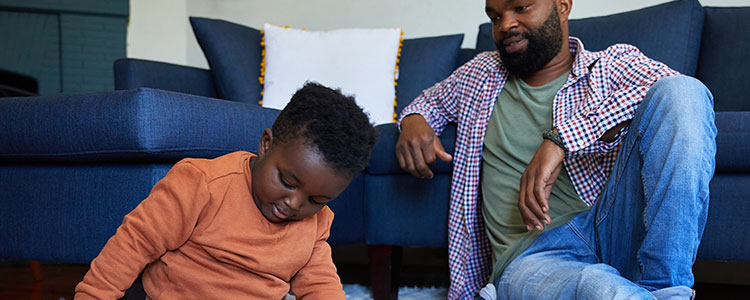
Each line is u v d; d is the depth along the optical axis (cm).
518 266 115
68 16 338
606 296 90
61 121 121
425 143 143
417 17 263
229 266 89
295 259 93
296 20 280
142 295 104
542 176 113
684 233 95
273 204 86
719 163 130
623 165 111
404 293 180
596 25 202
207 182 86
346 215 159
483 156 141
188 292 88
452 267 146
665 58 189
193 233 87
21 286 199
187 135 118
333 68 221
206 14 304
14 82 347
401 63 228
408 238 161
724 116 131
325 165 82
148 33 323
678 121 100
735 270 205
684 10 192
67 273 224
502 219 133
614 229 111
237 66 228
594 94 122
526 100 134
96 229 121
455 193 146
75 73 340
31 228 127
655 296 93
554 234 120
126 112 113
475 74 146
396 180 163
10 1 337
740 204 130
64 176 125
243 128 132
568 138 115
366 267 236
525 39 129
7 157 130
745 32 194
